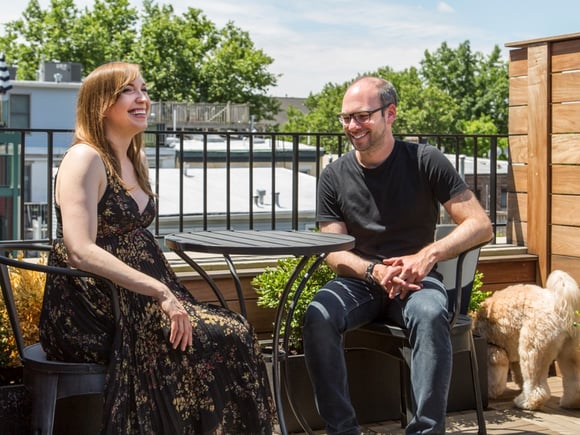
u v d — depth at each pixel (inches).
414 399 110.6
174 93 2208.4
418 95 2571.4
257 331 156.4
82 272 92.7
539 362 149.3
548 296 149.8
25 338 124.1
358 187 124.6
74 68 1850.4
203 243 102.6
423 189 122.9
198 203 767.1
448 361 109.9
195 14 2293.3
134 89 102.6
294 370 133.9
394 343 117.4
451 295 134.8
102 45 2130.9
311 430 123.7
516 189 187.5
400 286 114.2
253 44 2370.8
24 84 1498.5
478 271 177.2
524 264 182.2
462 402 148.5
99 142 100.7
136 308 96.3
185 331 93.5
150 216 105.3
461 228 118.6
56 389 94.9
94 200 96.7
